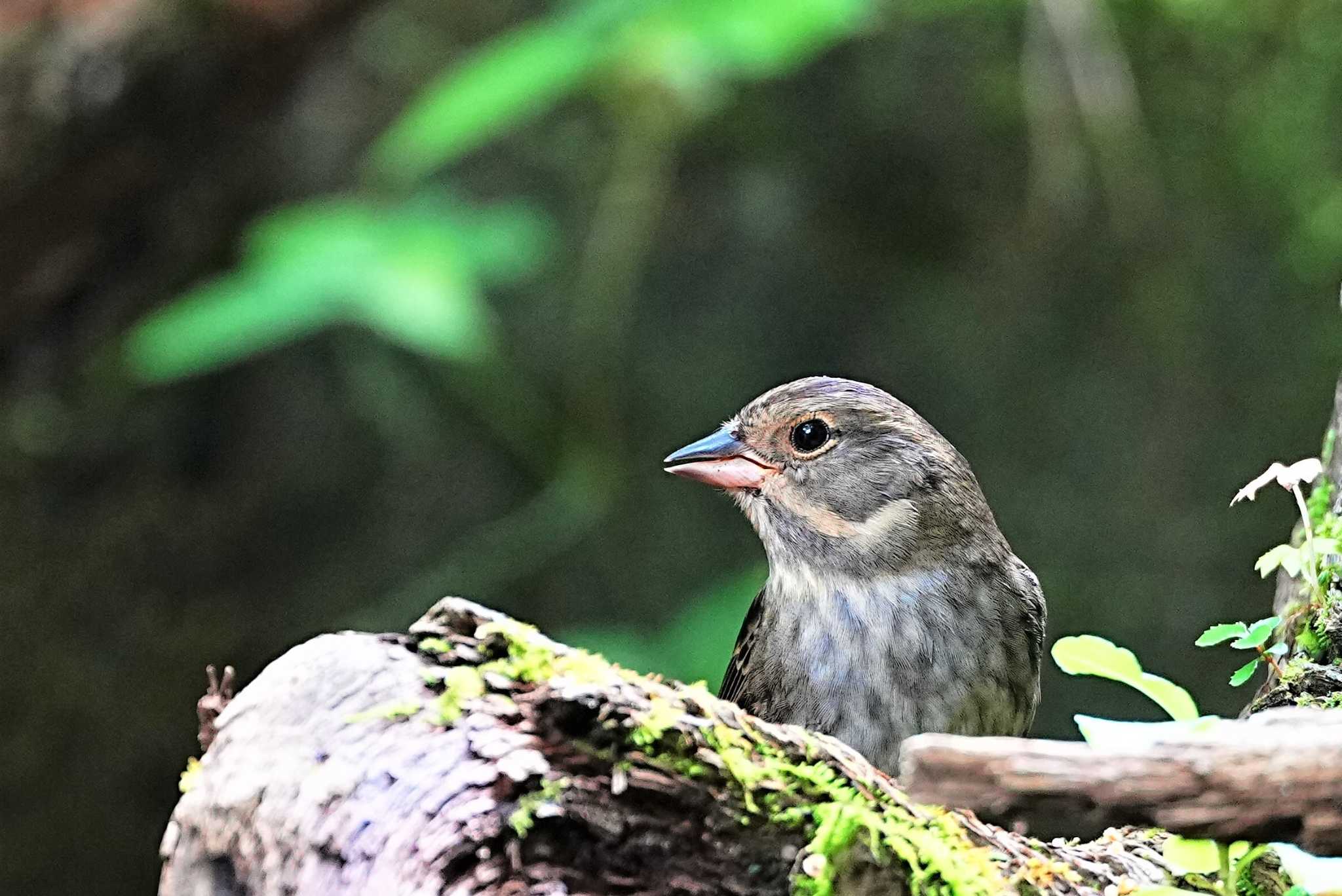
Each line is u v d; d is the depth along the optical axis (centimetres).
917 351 1247
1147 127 1154
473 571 1315
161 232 1035
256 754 361
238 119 991
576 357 1291
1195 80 1145
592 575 1305
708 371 1288
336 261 931
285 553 1355
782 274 1273
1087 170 1166
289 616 1342
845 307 1264
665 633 1047
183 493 1336
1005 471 1220
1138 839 419
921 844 349
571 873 343
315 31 956
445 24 1311
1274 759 312
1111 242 1187
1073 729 1182
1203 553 1181
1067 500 1207
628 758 346
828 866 343
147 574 1330
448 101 901
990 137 1216
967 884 347
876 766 601
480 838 337
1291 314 1162
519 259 988
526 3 1315
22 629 1298
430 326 914
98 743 1309
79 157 932
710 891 349
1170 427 1195
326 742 354
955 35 1205
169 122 950
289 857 349
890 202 1240
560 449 1308
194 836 365
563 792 342
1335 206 1128
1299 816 312
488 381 1295
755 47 900
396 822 341
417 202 1053
